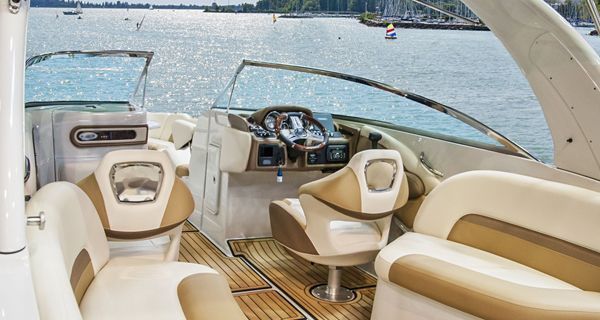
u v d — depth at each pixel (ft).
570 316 6.28
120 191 7.62
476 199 8.93
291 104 12.71
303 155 11.93
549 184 8.21
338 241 9.62
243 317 5.96
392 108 11.50
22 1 3.43
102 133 11.64
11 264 3.47
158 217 7.53
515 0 7.53
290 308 9.28
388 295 8.16
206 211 13.25
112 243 8.43
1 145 3.44
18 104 3.48
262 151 11.61
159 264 7.21
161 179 7.58
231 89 12.49
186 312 5.87
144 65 14.02
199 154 13.60
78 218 6.32
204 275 6.89
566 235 7.77
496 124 9.21
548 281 7.59
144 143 12.30
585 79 7.57
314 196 9.21
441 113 10.26
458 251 8.55
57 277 4.33
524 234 8.32
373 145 11.65
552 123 8.26
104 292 6.20
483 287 6.93
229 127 12.02
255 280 10.41
